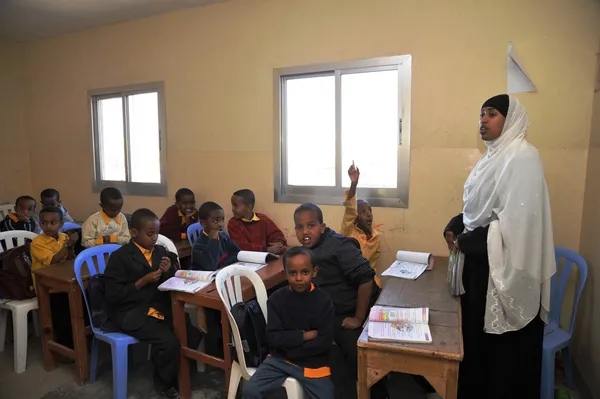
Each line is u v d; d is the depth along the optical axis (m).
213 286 2.12
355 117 2.98
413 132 2.75
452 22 2.58
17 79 4.48
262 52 3.18
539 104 2.43
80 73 4.12
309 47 3.00
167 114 3.66
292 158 3.24
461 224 2.08
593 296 2.15
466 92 2.59
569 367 2.21
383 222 2.89
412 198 2.80
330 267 2.09
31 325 3.16
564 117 2.38
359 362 1.52
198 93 3.48
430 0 2.62
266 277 2.27
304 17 3.00
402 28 2.71
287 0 3.04
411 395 2.23
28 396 2.26
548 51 2.39
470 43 2.55
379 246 2.87
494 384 1.82
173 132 3.65
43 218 2.66
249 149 3.31
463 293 1.89
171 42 3.56
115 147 4.12
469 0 2.53
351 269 2.02
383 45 2.78
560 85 2.38
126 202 4.01
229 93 3.35
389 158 2.92
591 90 2.32
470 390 1.91
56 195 3.73
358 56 2.86
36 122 4.51
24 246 2.71
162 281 2.31
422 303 1.83
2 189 4.42
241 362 1.83
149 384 2.38
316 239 2.11
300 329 1.74
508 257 1.70
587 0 2.29
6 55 4.38
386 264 2.91
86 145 4.21
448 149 2.67
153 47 3.65
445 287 2.05
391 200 2.86
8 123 4.43
